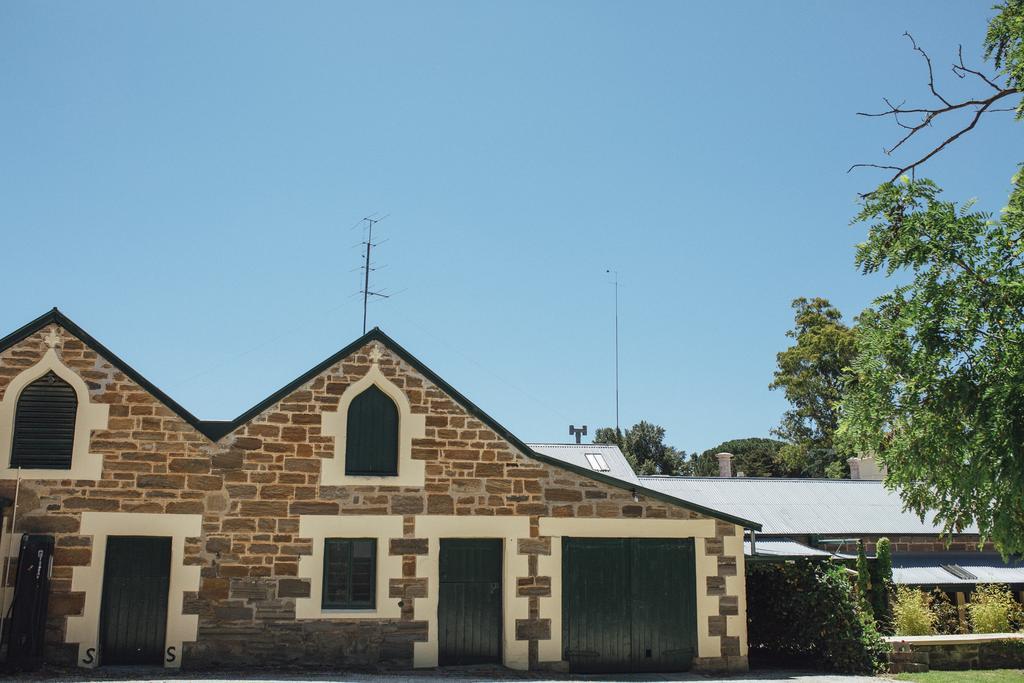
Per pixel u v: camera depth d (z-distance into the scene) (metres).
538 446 28.30
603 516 16.31
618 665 15.89
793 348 53.97
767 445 59.97
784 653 18.33
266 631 14.73
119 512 14.64
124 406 14.97
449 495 15.75
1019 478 12.80
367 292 22.81
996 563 28.97
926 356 13.55
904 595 23.39
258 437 15.30
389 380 15.91
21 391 14.73
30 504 14.40
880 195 13.69
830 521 29.34
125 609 14.56
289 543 15.06
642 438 57.34
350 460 15.60
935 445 13.58
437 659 15.23
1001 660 17.38
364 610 15.12
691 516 16.70
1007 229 12.91
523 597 15.70
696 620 16.36
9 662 13.58
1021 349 12.55
